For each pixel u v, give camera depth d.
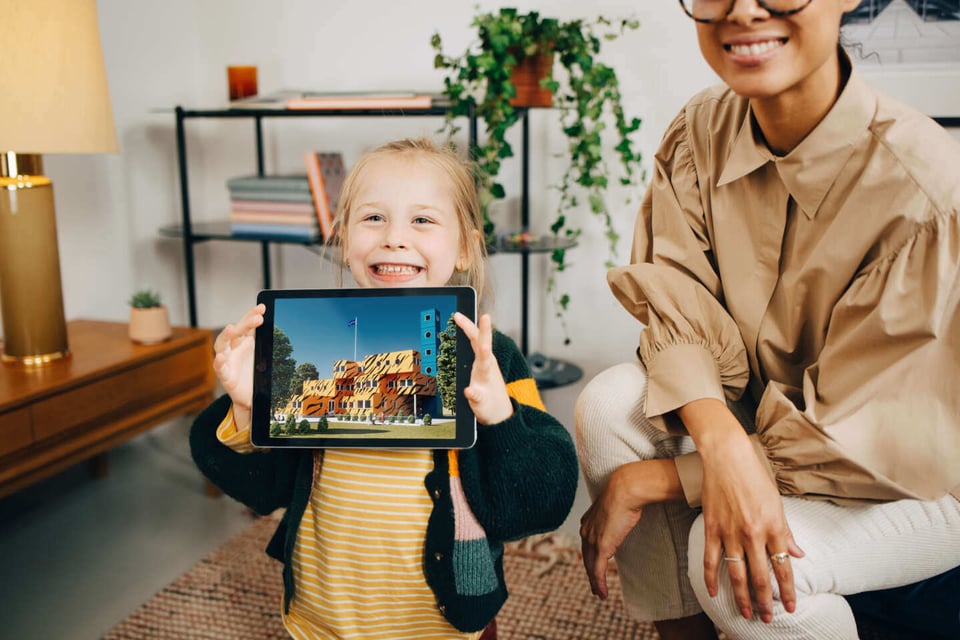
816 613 0.92
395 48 2.34
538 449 0.94
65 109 1.62
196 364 2.04
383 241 1.00
